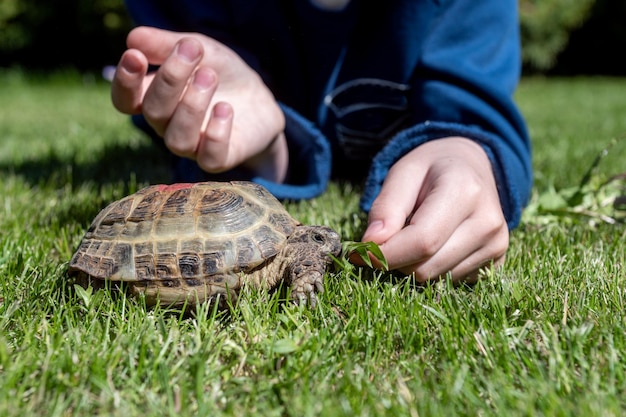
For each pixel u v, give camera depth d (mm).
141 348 308
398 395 277
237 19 623
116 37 3160
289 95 672
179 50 439
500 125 537
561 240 493
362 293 371
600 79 3381
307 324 341
